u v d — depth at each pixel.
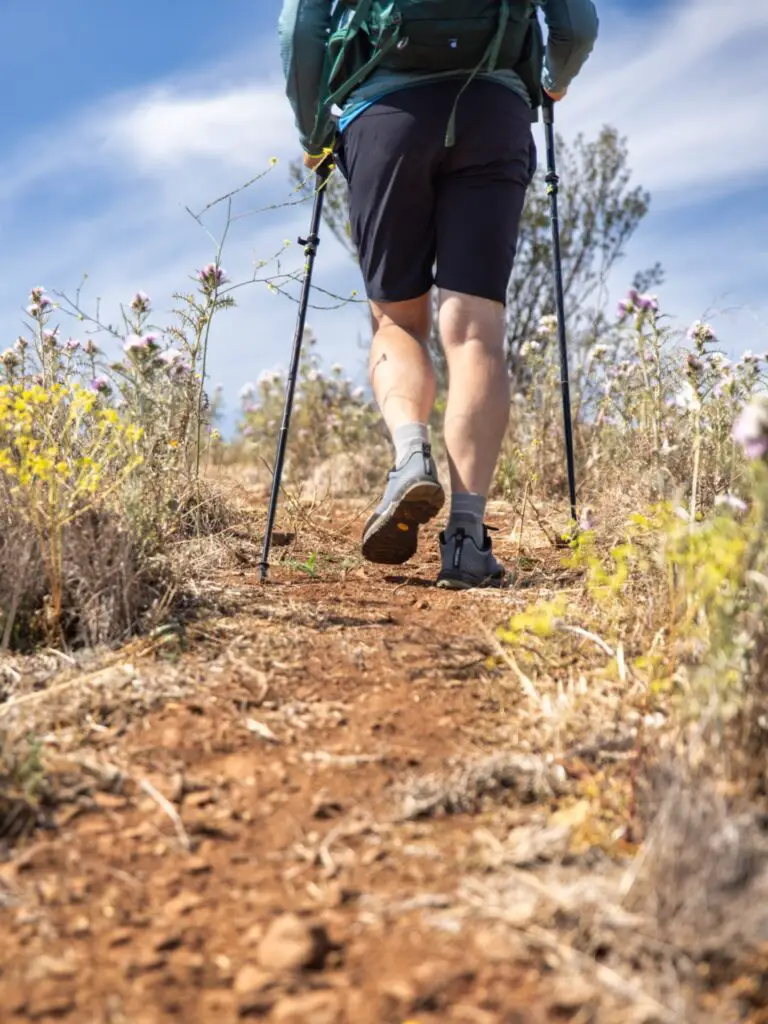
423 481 2.90
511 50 2.94
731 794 1.59
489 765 1.83
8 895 1.51
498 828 1.69
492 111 2.95
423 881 1.54
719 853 1.38
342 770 1.90
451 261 3.01
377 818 1.73
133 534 2.78
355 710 2.14
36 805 1.72
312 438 7.16
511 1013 1.26
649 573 2.71
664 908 1.37
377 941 1.41
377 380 3.14
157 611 2.55
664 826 1.45
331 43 3.03
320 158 3.36
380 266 3.12
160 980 1.34
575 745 1.95
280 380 7.83
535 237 8.67
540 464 5.03
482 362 3.00
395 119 2.95
